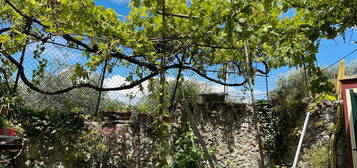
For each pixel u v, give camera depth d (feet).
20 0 9.31
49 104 18.37
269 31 8.22
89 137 15.25
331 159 17.20
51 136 14.75
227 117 19.58
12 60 11.68
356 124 15.98
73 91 18.24
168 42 12.18
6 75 12.44
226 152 18.99
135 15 11.00
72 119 15.31
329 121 18.51
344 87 16.87
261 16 7.85
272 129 20.42
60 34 9.68
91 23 9.19
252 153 19.62
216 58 16.02
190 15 9.49
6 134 6.30
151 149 16.25
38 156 14.30
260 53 15.19
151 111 16.71
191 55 15.17
